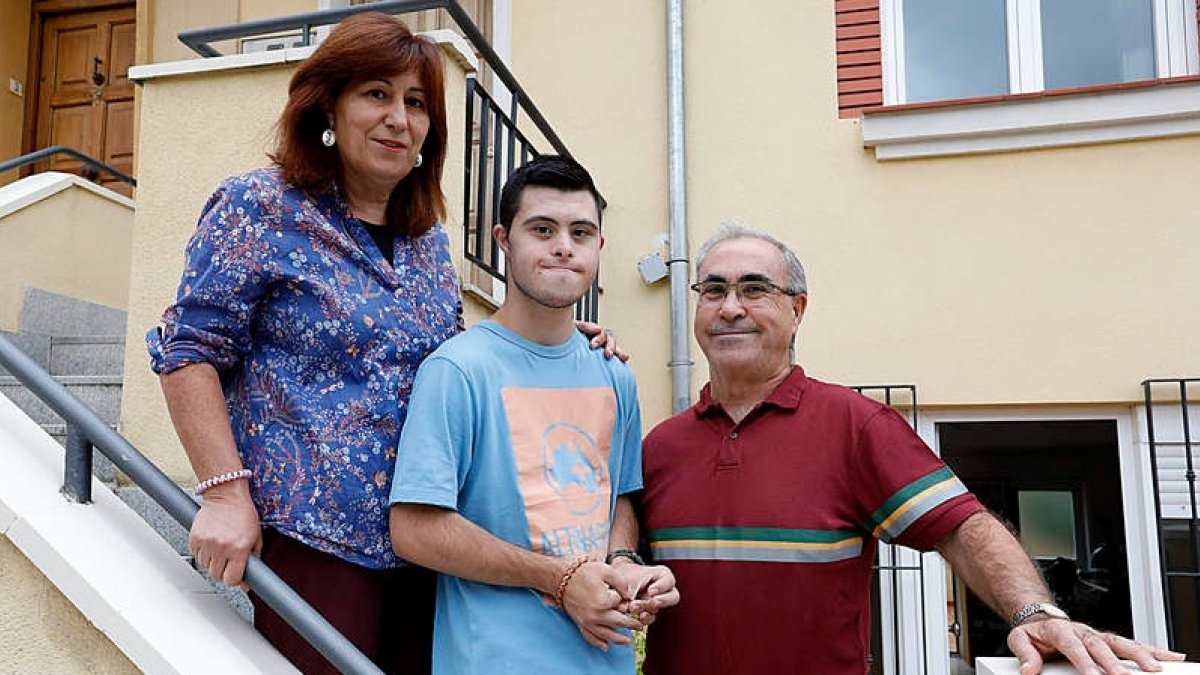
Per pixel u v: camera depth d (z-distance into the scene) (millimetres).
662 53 4652
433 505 1520
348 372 1677
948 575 4105
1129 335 3893
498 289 3914
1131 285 3916
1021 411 4039
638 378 4422
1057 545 4211
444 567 1525
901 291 4137
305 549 1650
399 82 1742
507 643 1534
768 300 1910
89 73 6395
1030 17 4430
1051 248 4012
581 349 1804
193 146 3039
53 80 6410
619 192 4582
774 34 4492
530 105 3627
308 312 1646
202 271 1592
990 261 4066
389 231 1863
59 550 1602
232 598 2424
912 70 4484
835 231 4258
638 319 4461
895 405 4082
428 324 1817
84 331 4703
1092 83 4391
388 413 1687
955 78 4473
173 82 3074
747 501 1823
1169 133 3900
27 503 1667
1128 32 4379
